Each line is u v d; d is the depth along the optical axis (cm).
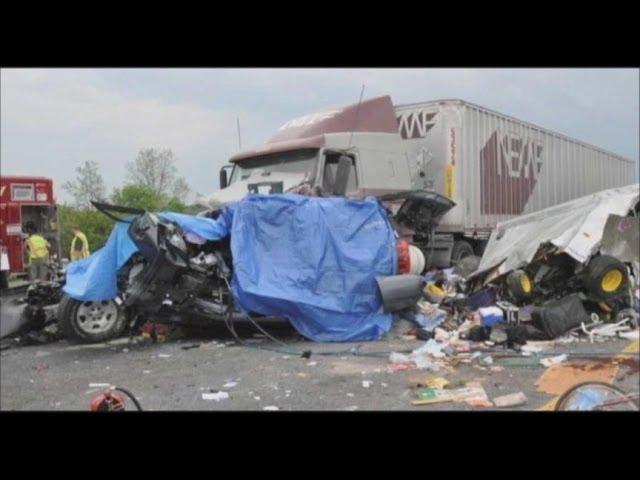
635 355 736
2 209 1802
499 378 646
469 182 1398
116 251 866
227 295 880
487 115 1473
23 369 753
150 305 845
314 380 658
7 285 1678
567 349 781
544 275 966
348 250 925
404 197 1144
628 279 919
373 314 917
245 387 638
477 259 1252
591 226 916
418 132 1380
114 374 712
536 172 1717
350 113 1176
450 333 880
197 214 1075
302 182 1077
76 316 892
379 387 625
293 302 869
